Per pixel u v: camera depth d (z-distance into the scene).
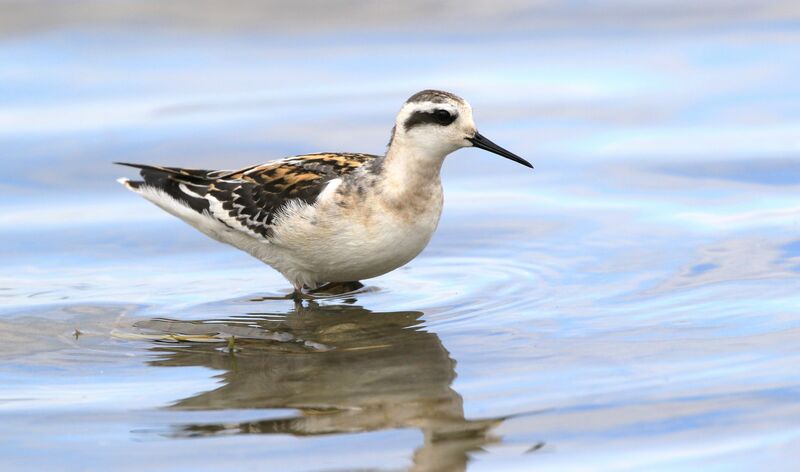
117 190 18.75
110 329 13.53
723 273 14.55
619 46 24.06
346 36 24.92
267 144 19.89
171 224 17.55
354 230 13.76
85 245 16.61
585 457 9.79
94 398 11.42
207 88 22.42
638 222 16.73
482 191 18.34
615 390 11.12
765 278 14.29
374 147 19.66
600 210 17.31
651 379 11.34
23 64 23.22
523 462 9.77
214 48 24.25
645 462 9.63
